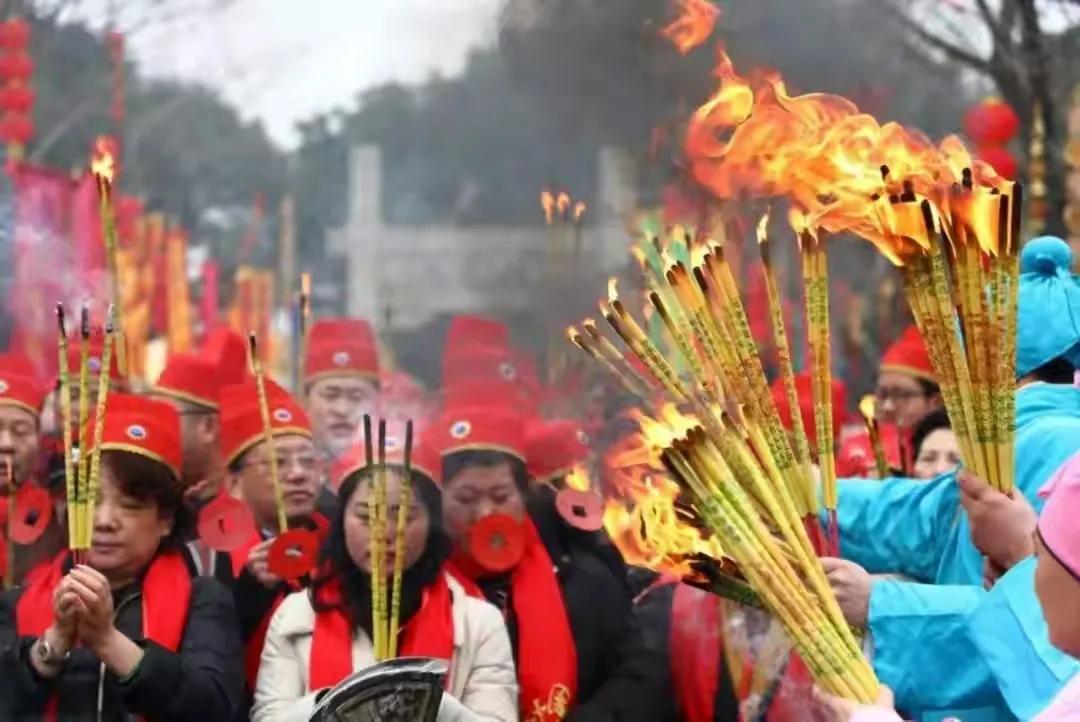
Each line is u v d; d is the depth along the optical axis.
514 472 3.90
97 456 3.29
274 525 4.21
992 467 2.78
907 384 4.77
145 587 3.51
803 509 2.82
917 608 2.86
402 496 3.38
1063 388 3.13
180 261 12.41
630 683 3.78
